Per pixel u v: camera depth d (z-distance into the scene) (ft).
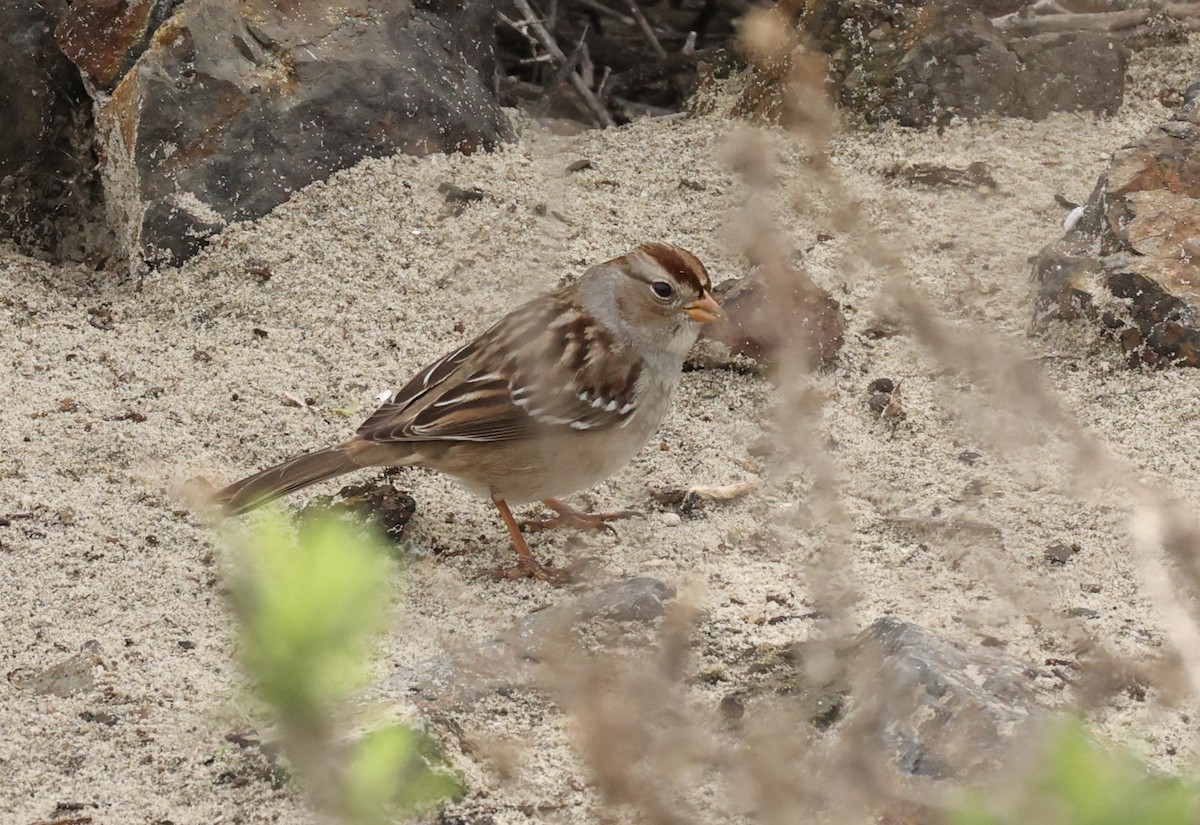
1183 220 38.63
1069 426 32.40
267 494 30.55
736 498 33.65
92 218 45.01
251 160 42.93
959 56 47.19
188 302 41.24
